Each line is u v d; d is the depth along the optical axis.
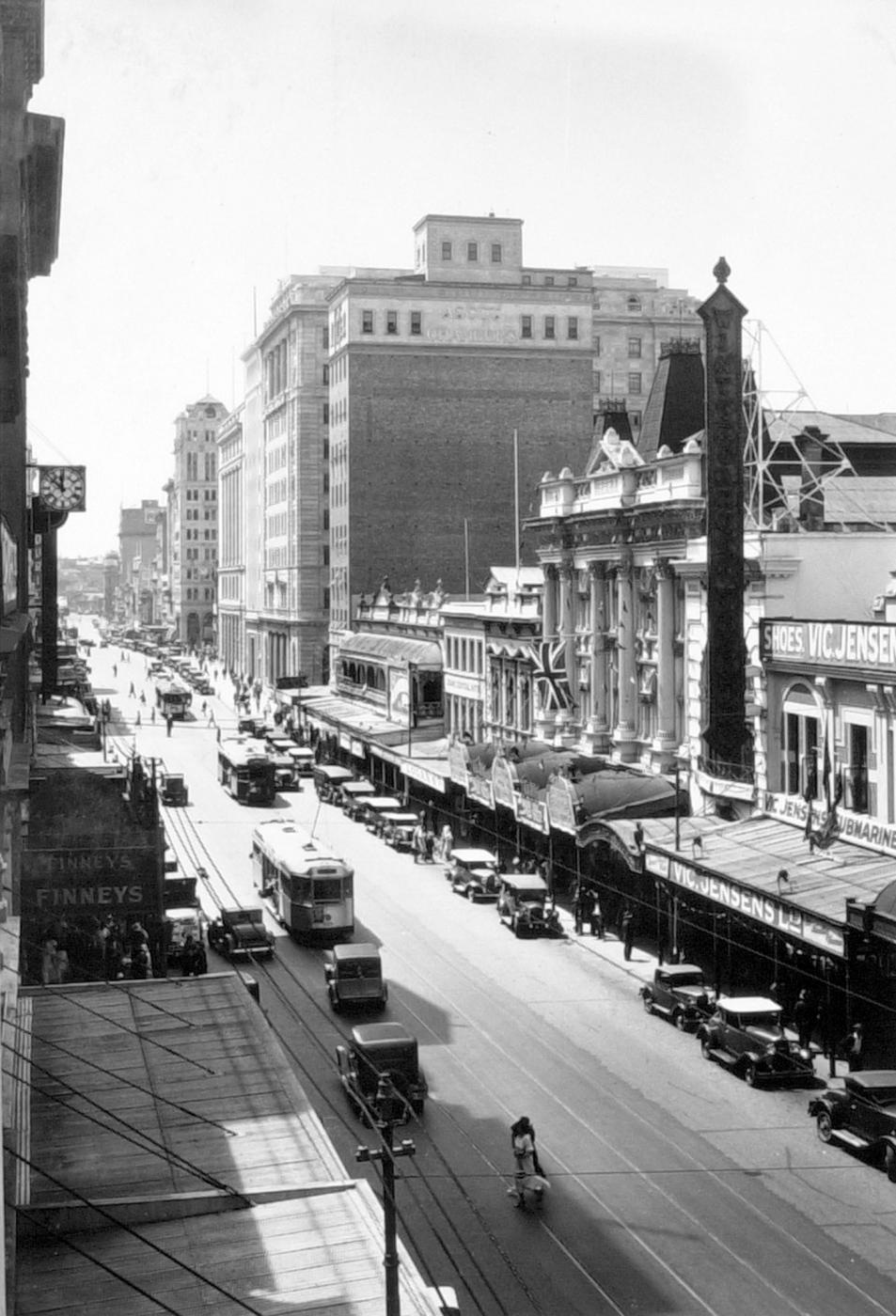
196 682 153.00
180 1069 24.11
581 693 61.44
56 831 42.19
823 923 32.69
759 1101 30.98
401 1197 25.64
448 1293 18.97
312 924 46.62
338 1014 38.16
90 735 61.31
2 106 18.62
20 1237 18.31
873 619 45.75
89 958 41.03
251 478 174.12
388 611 101.06
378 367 114.69
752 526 52.34
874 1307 21.27
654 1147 28.12
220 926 46.62
